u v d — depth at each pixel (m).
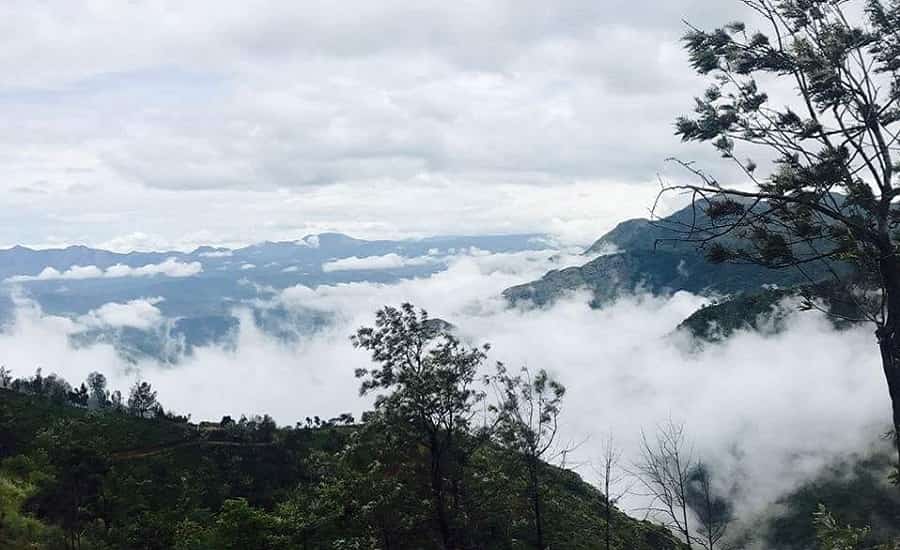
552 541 41.25
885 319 12.19
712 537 31.66
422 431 32.34
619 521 60.75
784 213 11.76
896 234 11.75
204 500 78.06
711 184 11.55
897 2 12.04
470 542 32.38
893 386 12.07
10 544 54.44
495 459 35.19
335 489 32.78
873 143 11.99
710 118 12.47
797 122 12.09
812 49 12.16
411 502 31.56
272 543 36.72
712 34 12.83
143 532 55.09
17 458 79.06
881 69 12.27
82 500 63.28
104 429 101.94
